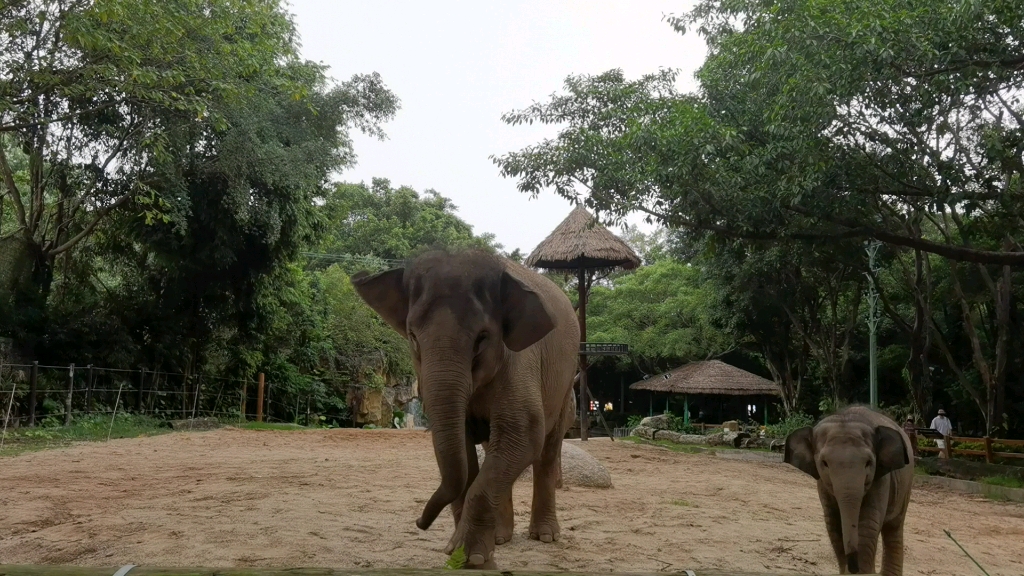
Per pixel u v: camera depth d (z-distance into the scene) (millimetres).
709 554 6688
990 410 23078
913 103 13984
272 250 25719
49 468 11602
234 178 22250
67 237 24625
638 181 17719
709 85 18453
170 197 21422
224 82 18531
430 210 53469
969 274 26547
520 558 6062
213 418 24719
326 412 33656
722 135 16141
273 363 30578
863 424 5801
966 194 14250
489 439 5535
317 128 25812
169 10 16344
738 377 34656
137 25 15773
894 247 23812
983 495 15344
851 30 12797
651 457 18250
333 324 35281
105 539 6480
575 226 23281
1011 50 12680
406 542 6531
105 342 23547
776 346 33969
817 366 36000
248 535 6613
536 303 4855
